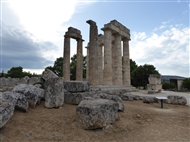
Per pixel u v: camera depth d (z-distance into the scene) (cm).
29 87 888
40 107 868
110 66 2289
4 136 497
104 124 633
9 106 559
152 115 890
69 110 841
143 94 2177
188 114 963
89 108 612
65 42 2378
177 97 1376
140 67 4744
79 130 602
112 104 704
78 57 2552
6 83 2705
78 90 1045
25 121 639
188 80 5034
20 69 6775
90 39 1936
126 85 2670
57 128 607
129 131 632
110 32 2359
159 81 2717
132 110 960
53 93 869
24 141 486
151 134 609
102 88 1811
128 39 2872
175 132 639
